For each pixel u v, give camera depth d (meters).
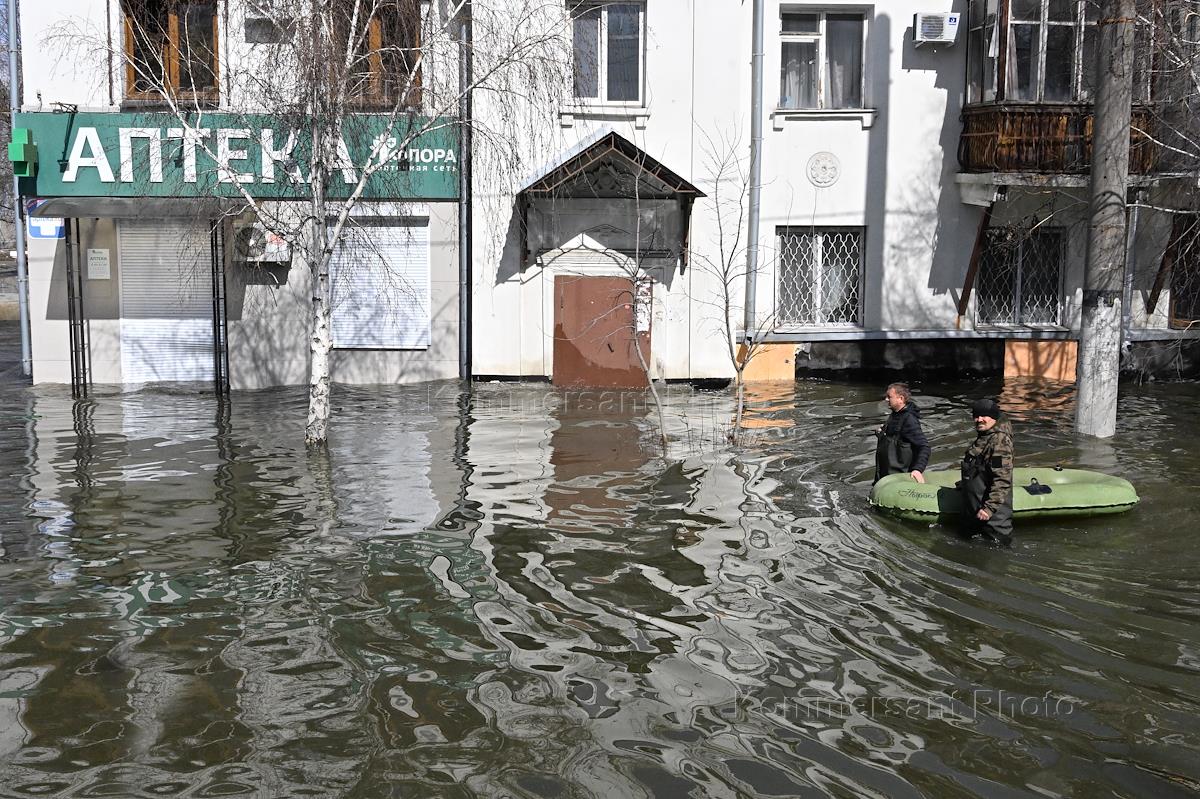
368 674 6.76
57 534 9.43
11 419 14.38
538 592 8.13
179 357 17.64
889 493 10.12
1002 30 17.05
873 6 17.84
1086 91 17.38
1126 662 6.94
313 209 12.98
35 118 16.59
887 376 18.39
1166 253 18.25
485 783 5.53
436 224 17.19
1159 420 14.73
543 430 13.88
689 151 17.14
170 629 7.44
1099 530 9.68
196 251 17.12
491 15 14.91
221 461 12.05
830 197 18.14
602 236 17.09
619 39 17.05
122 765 5.71
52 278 17.17
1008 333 18.47
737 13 16.92
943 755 5.81
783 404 15.80
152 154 16.58
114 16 16.53
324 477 11.38
